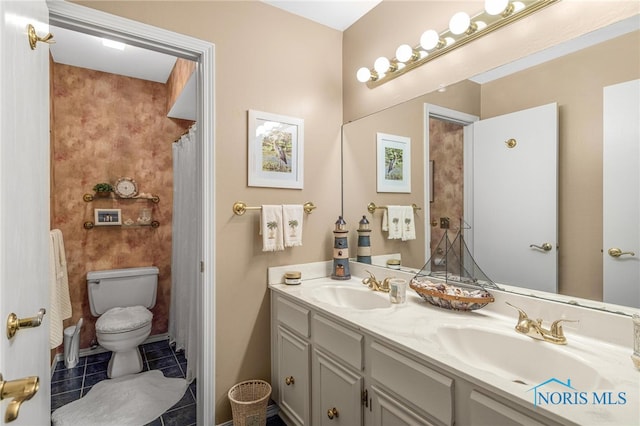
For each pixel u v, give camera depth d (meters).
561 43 1.17
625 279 1.02
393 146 1.85
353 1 1.92
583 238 1.11
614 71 1.04
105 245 2.86
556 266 1.18
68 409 1.96
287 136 1.97
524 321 1.13
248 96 1.83
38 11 0.95
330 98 2.18
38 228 0.95
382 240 1.93
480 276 1.42
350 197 2.15
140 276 2.85
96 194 2.80
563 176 1.16
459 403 0.90
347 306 1.80
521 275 1.28
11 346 0.69
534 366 1.03
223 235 1.76
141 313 2.57
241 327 1.82
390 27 1.87
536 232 1.24
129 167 2.97
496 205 1.37
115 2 1.47
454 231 1.53
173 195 3.01
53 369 2.40
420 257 1.70
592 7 1.09
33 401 0.87
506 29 1.34
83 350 2.75
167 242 3.14
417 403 1.01
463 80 1.49
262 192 1.89
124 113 2.95
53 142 2.56
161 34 1.57
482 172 1.42
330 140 2.17
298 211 1.93
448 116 1.56
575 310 1.10
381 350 1.15
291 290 1.77
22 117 0.79
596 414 0.68
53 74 2.59
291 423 1.75
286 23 1.99
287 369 1.75
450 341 1.18
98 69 2.81
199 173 1.74
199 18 1.69
